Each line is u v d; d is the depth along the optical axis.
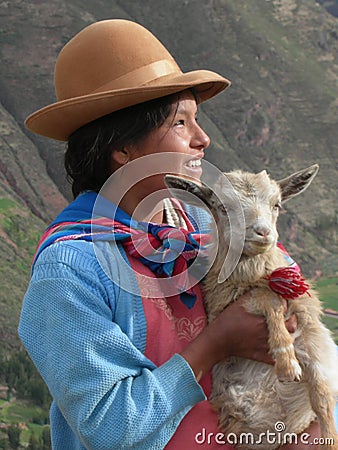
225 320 3.16
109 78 3.20
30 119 3.33
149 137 3.25
